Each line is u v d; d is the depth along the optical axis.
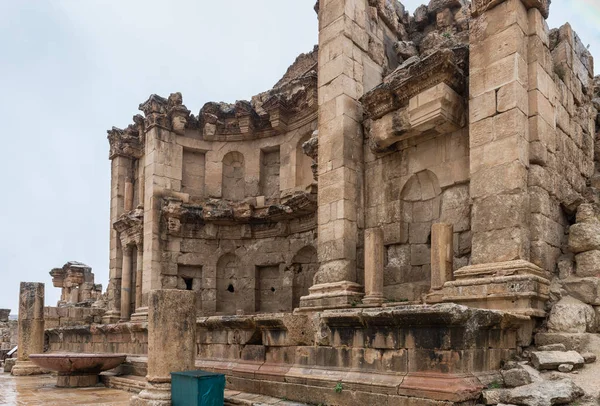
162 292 10.96
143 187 25.58
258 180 23.73
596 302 10.22
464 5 17.88
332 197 14.85
